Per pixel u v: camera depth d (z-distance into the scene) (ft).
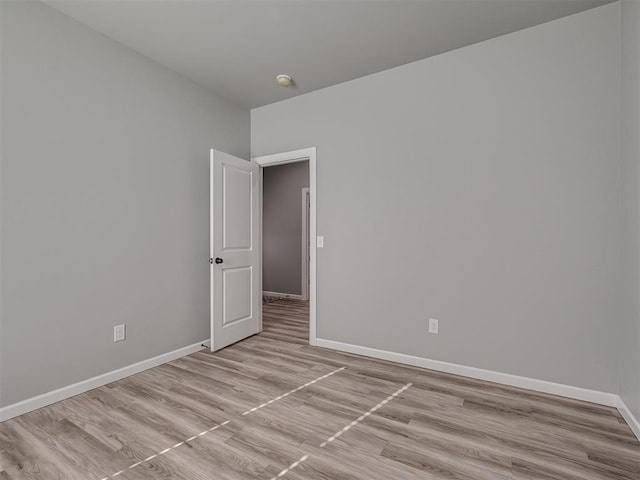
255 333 11.75
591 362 6.86
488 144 7.89
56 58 6.82
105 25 7.36
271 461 5.01
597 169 6.79
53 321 6.79
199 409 6.53
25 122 6.38
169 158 9.19
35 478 4.67
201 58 8.71
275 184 19.92
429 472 4.77
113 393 7.22
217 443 5.45
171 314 9.25
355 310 9.82
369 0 6.57
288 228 19.49
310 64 9.01
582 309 6.94
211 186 9.60
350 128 9.89
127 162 8.15
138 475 4.72
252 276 11.47
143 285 8.52
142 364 8.44
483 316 7.97
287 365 8.85
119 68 7.99
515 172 7.59
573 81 7.00
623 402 6.28
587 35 6.86
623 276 6.28
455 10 6.86
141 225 8.47
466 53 8.18
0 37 6.07
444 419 6.18
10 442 5.47
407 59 8.75
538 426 5.94
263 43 8.05
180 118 9.52
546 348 7.30
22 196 6.34
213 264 9.63
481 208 7.98
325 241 10.37
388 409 6.55
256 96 10.96
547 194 7.25
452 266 8.34
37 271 6.55
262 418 6.21
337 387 7.53
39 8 6.57
